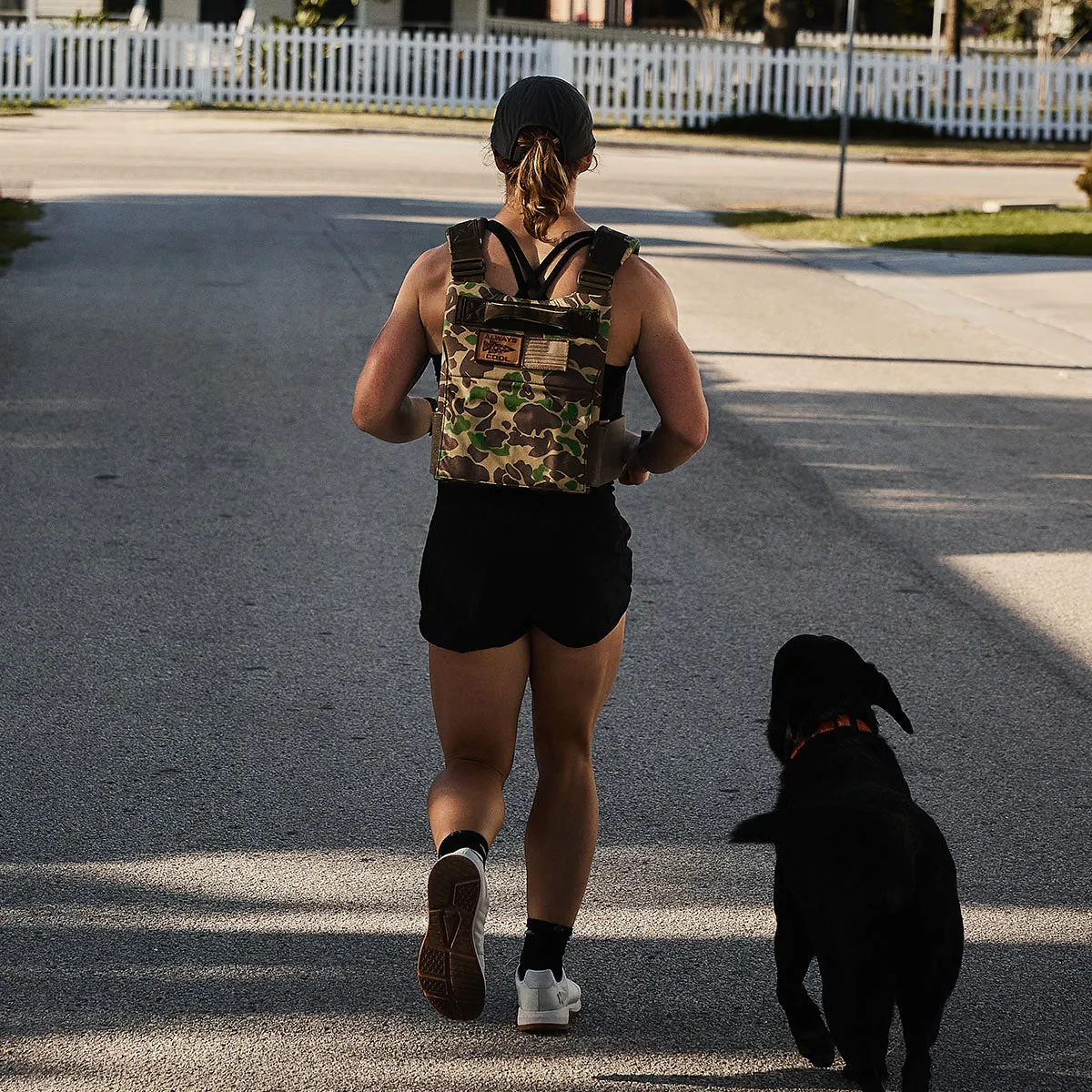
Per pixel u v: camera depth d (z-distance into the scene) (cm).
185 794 684
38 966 548
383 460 1239
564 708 491
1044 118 4962
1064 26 6569
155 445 1259
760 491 1190
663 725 769
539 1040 513
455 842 453
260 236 2433
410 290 473
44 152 3509
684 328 1844
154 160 3453
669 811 680
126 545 1018
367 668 830
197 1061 496
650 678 827
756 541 1066
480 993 443
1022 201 3369
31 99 4662
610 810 680
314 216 2684
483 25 5334
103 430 1300
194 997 531
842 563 1021
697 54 4738
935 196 3450
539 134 458
